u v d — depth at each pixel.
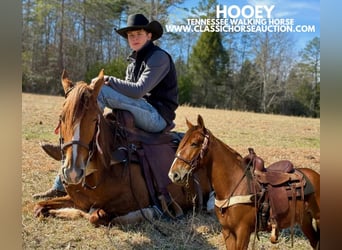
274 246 3.77
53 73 23.14
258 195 3.09
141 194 4.19
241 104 23.55
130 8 22.97
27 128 9.11
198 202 4.51
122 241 3.76
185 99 21.48
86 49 23.70
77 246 3.62
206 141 3.09
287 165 3.48
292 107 22.44
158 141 4.41
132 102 4.31
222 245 3.78
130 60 4.75
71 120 3.30
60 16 23.48
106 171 3.94
